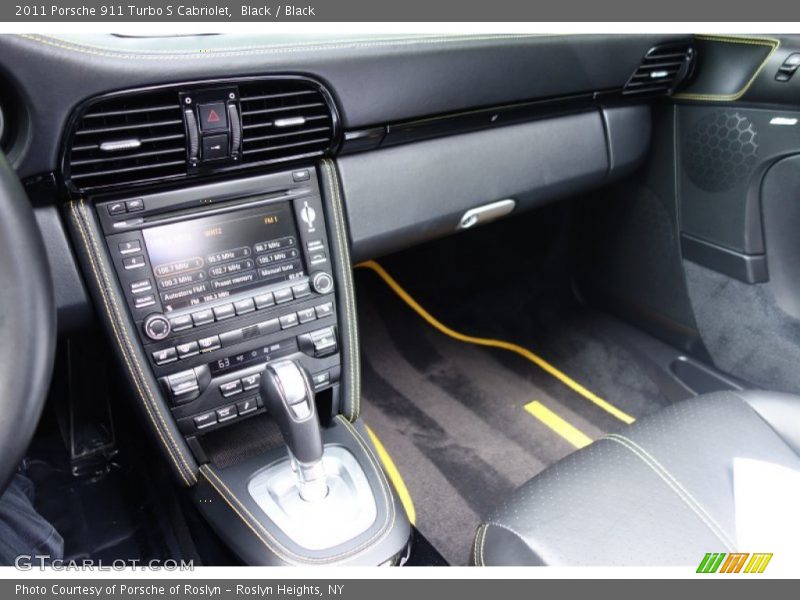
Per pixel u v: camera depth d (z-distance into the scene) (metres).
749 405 0.90
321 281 1.06
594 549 0.72
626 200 1.59
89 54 0.77
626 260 1.64
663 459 0.81
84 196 0.88
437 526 1.29
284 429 0.92
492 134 1.21
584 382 1.64
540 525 0.75
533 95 1.19
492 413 1.57
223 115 0.88
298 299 1.05
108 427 1.26
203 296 0.98
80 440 1.24
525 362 1.72
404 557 1.03
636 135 1.41
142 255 0.93
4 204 0.55
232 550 0.97
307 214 1.04
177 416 1.00
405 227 1.17
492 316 1.88
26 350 0.57
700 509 0.75
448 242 2.03
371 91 0.99
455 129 1.16
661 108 1.43
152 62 0.81
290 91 0.94
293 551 0.95
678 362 1.58
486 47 1.05
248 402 1.05
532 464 1.43
